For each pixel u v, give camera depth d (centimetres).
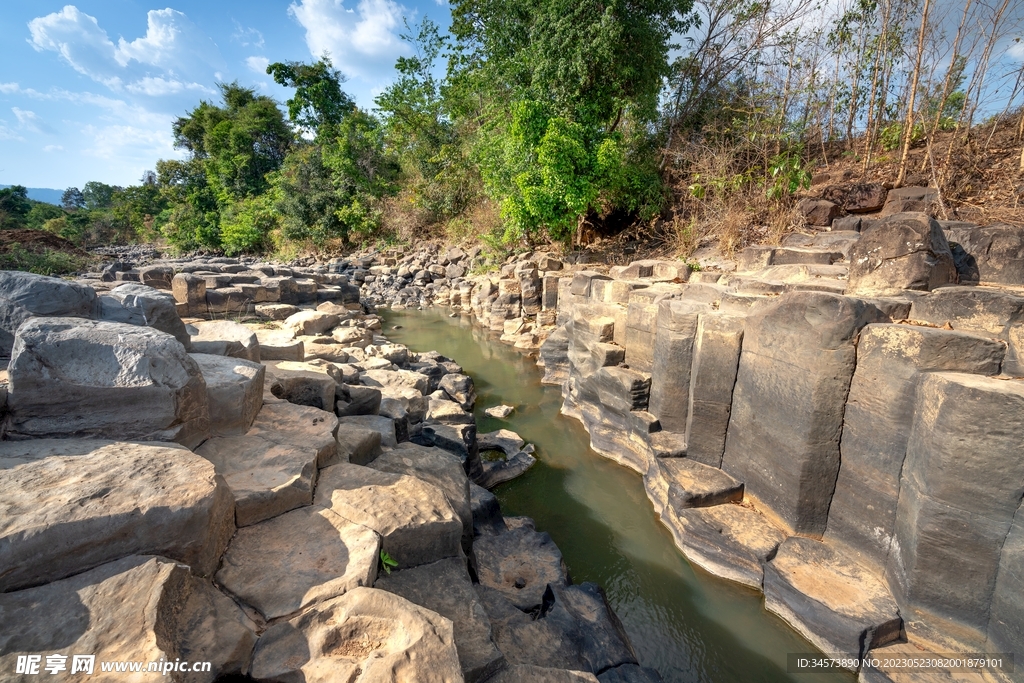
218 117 4069
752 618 449
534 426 873
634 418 702
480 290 1727
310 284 1433
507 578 455
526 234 1669
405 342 1440
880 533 415
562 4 1248
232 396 407
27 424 315
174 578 238
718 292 645
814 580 429
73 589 223
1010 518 328
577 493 670
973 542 343
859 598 403
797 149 1226
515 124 1328
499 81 1480
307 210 2720
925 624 370
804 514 471
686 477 564
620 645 379
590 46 1230
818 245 882
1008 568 328
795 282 612
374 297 2111
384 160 2809
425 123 2475
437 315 1809
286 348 682
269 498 332
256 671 230
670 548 546
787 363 478
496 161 1514
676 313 635
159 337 355
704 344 574
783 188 1077
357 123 2825
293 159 3062
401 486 382
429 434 646
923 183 971
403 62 2427
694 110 1498
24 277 418
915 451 378
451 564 353
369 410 599
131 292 522
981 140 1011
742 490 548
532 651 348
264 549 305
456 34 1709
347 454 441
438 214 2494
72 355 323
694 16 1414
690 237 1182
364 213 2638
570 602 416
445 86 2298
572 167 1299
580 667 346
